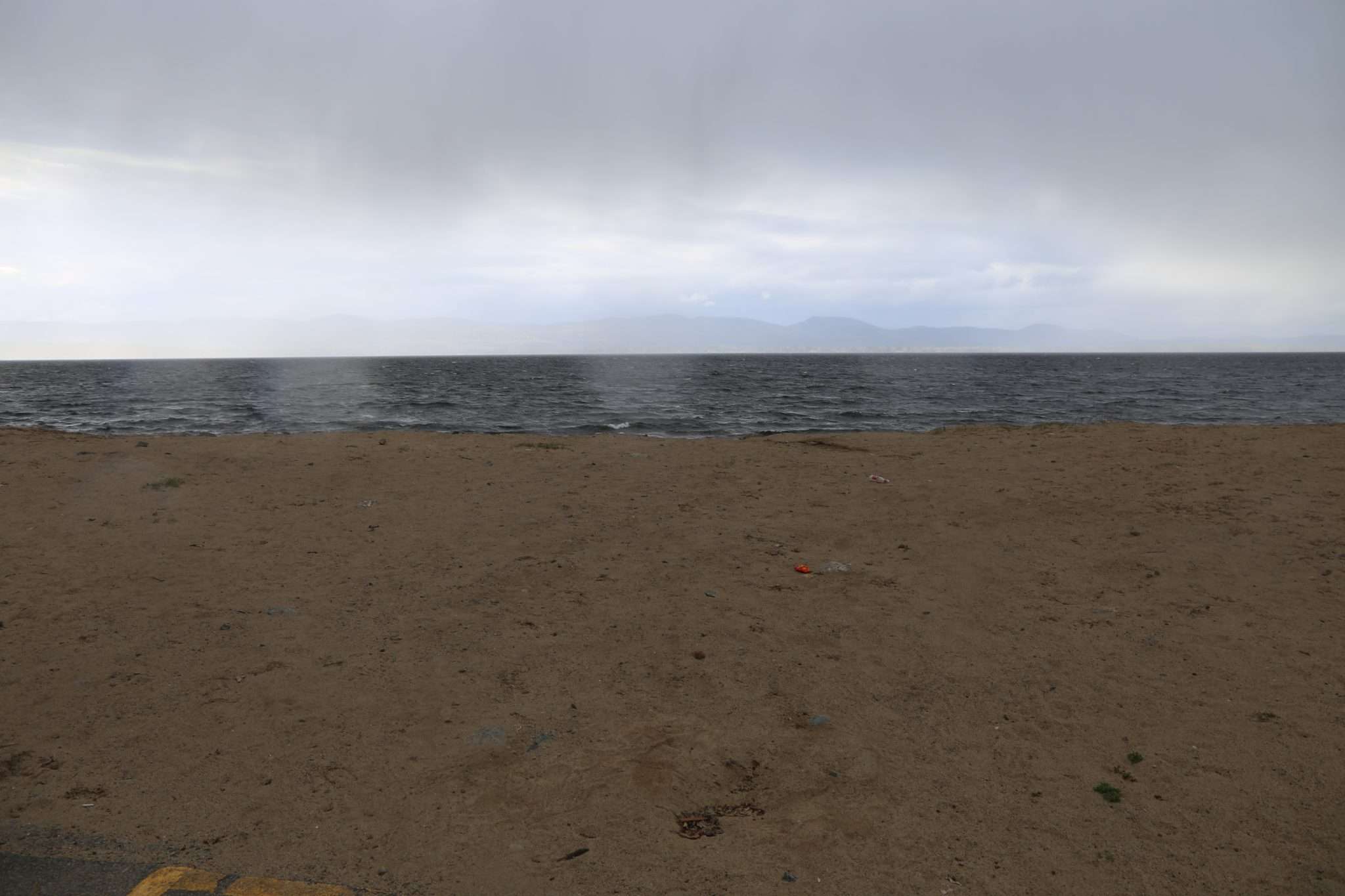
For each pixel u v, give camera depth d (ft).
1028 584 19.56
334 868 9.62
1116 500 26.94
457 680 14.70
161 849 9.93
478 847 10.05
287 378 278.67
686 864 9.71
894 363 566.77
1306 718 12.82
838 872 9.57
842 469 33.45
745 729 13.06
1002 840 10.13
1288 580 18.94
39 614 17.31
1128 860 9.68
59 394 173.06
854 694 14.23
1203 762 11.74
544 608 18.29
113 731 12.75
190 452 34.94
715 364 551.59
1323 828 10.15
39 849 9.86
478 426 90.53
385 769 11.82
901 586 19.67
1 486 28.14
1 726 12.82
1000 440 41.01
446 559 21.74
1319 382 235.61
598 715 13.48
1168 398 152.05
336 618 17.53
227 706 13.58
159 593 18.76
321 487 29.66
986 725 13.06
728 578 20.33
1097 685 14.29
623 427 90.22
